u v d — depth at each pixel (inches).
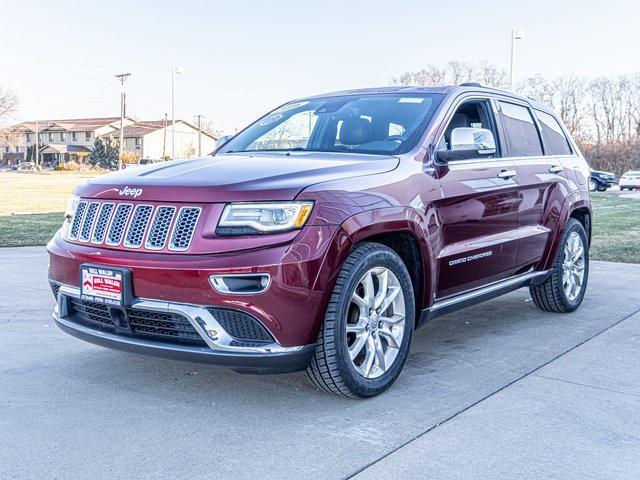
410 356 179.9
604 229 538.6
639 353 183.5
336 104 193.3
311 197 133.0
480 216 178.4
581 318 226.2
